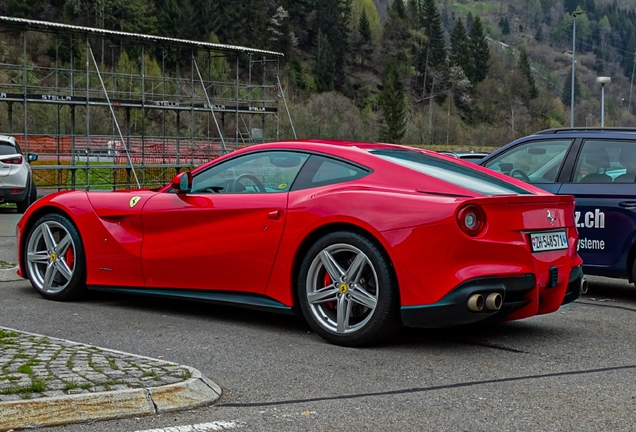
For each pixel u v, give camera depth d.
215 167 5.96
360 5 126.31
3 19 27.77
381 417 3.70
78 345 4.69
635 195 7.05
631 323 6.09
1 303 6.43
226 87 42.16
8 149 17.05
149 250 6.05
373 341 5.04
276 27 98.31
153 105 34.25
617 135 7.41
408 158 5.51
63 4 79.19
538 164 7.78
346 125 80.44
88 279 6.41
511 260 4.89
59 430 3.46
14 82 46.81
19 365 4.12
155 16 84.44
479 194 5.03
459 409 3.83
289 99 78.69
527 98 112.44
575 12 35.97
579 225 7.34
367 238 5.01
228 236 5.62
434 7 117.00
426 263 4.80
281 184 5.57
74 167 29.22
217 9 90.56
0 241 11.12
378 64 109.31
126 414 3.65
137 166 32.62
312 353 4.91
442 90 106.81
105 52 69.62
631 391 4.18
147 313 6.12
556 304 5.31
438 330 5.63
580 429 3.56
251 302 5.57
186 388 3.88
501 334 5.57
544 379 4.40
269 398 3.98
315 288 5.23
